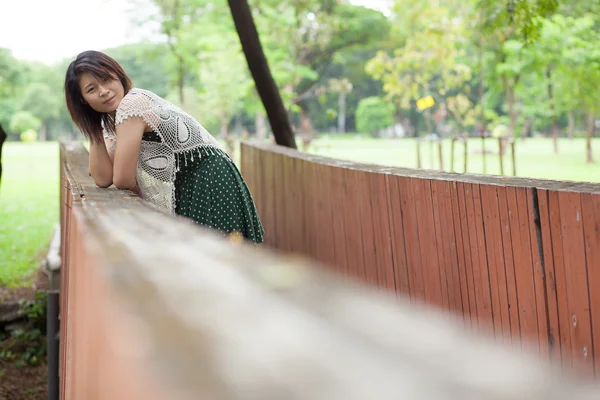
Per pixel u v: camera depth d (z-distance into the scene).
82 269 1.44
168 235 1.20
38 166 42.59
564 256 2.74
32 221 18.16
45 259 12.00
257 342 0.51
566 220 2.72
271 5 34.66
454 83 35.31
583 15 29.38
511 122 36.94
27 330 8.20
